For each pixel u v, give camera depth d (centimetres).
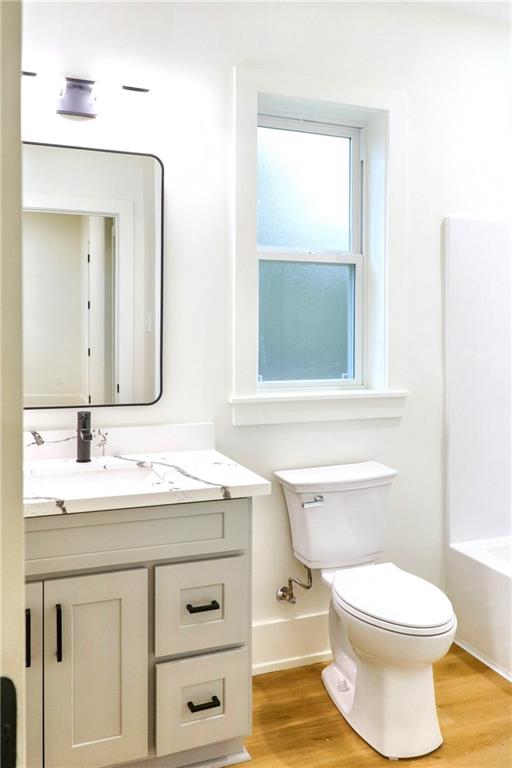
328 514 217
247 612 171
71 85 197
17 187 36
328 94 231
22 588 36
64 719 152
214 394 222
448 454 259
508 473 269
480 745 187
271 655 231
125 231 207
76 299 202
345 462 243
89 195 202
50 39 196
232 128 220
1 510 35
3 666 35
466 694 215
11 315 35
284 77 224
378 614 176
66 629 151
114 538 156
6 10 35
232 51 219
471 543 262
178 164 213
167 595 161
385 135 243
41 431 198
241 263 221
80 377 204
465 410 261
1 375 35
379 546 227
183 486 163
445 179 256
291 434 233
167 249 213
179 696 163
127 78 205
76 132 200
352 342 258
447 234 255
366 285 257
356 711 195
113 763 157
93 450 203
